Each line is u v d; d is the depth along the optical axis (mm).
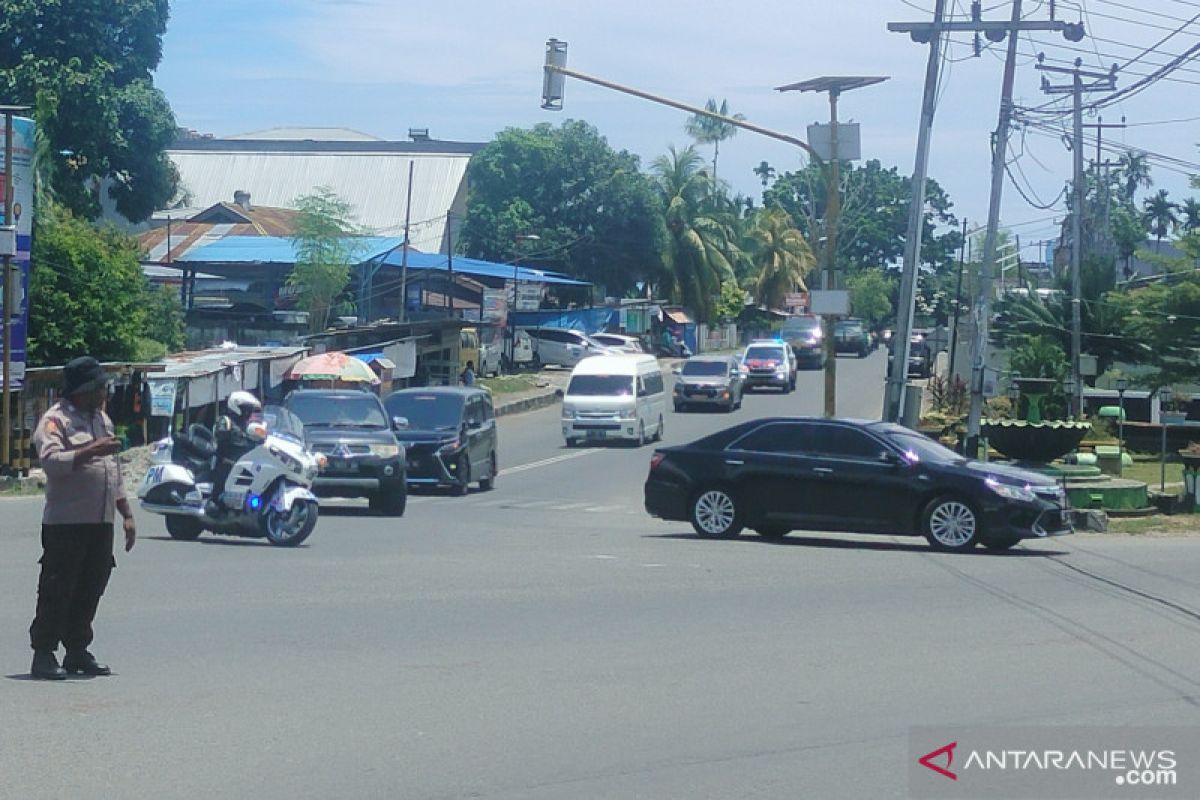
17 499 23922
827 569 16047
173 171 57531
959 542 18234
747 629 11758
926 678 9852
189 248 59688
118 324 38656
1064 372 42594
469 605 12766
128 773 7148
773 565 16344
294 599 12852
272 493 17047
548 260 76438
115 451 9312
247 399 17062
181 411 33281
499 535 19562
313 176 84500
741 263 99875
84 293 38094
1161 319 40219
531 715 8547
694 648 10844
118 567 14727
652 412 42719
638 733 8164
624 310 77938
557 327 71125
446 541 18438
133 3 43031
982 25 29016
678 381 52062
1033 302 49875
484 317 62719
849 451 18938
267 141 87875
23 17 41375
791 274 105500
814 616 12539
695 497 19469
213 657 10117
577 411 41000
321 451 22094
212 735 7926
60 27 41906
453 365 53062
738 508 19281
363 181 83625
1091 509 23625
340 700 8844
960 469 18406
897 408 27609
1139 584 15227
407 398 28562
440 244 78562
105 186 65562
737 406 54000
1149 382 41312
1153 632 11945
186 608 12219
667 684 9508
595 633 11430
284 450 17250
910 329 27859
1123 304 41312
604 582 14539
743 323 103375
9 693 8836
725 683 9562
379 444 22531
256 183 84625
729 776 7301
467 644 10836
